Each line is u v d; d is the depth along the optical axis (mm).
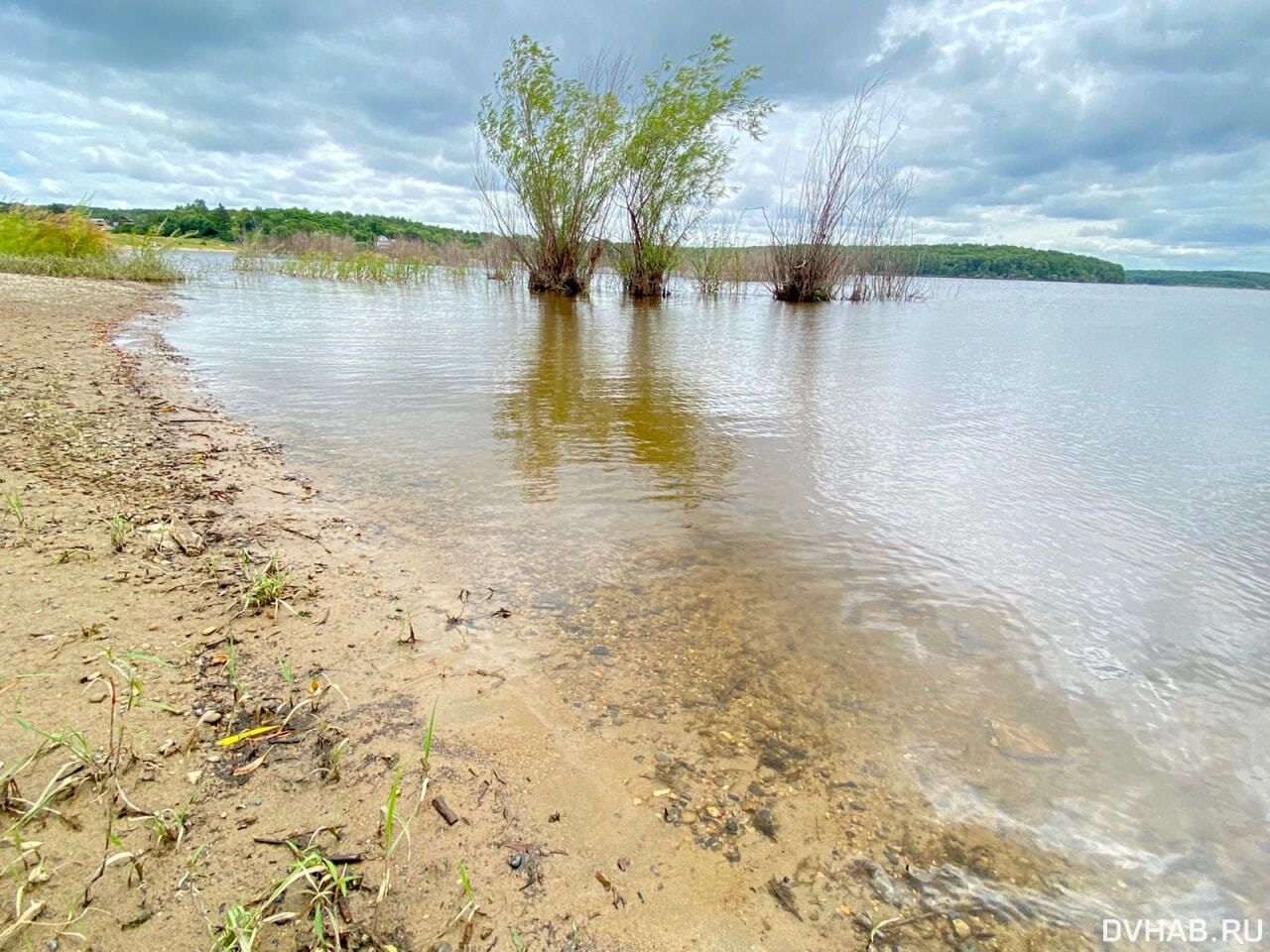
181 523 2295
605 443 3455
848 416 4125
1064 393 4938
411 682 1570
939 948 1033
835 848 1194
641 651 1740
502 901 1063
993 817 1265
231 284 12602
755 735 1458
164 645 1614
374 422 3684
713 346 6953
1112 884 1141
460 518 2504
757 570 2174
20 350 4832
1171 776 1368
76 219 12156
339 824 1176
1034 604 2008
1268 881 1152
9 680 1410
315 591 1931
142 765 1243
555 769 1341
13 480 2498
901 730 1483
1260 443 3678
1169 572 2215
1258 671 1714
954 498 2824
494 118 12250
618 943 1016
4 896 982
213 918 984
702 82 12039
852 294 14625
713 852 1178
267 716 1418
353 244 20703
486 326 7930
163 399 3908
